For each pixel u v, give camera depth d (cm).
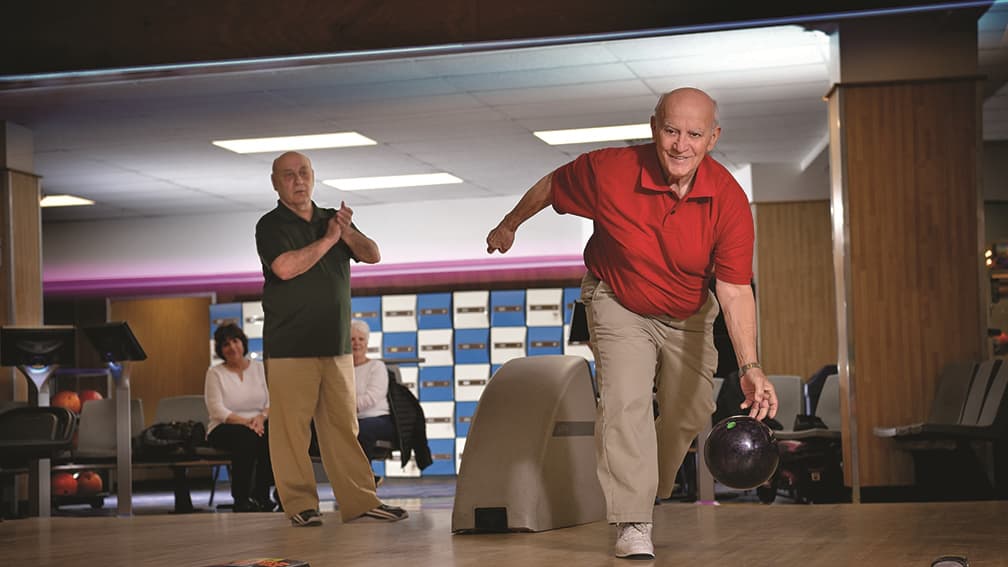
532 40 653
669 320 332
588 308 340
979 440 692
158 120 975
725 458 304
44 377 766
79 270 1537
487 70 846
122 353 764
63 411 699
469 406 1388
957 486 718
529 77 873
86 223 1538
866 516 429
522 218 349
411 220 1464
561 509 411
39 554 377
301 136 1059
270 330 477
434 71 844
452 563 312
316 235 489
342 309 485
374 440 784
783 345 1275
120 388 775
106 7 687
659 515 454
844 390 749
